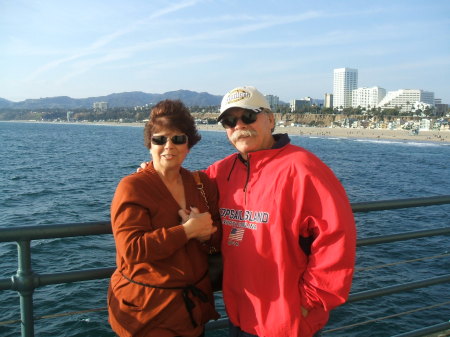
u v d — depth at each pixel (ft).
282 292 7.41
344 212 7.18
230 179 8.54
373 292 11.05
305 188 7.33
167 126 7.56
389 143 363.35
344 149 275.59
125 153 195.62
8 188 84.99
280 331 7.43
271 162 7.84
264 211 7.66
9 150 198.39
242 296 7.89
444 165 179.93
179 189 8.02
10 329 25.23
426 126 511.81
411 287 11.53
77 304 29.53
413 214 66.49
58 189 84.17
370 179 124.98
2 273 34.81
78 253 40.22
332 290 7.11
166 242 6.98
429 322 29.68
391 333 27.99
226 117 8.32
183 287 7.39
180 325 7.34
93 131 537.24
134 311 7.25
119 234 7.10
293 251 7.54
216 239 8.30
